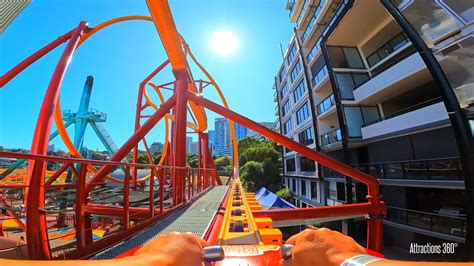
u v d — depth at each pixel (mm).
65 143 12859
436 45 8922
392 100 16328
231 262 1452
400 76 12828
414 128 12250
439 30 8781
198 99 8500
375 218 6027
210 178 17031
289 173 32500
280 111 38438
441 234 10531
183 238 991
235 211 5203
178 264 850
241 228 3441
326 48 18094
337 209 5941
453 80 8539
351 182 16641
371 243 6031
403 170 12891
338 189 19500
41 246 3221
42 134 5863
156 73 18891
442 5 8500
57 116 12172
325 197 21375
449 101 8578
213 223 4336
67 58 7941
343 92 17406
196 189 10367
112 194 6871
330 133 19828
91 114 34562
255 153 39781
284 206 14414
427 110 11594
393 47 16531
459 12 8156
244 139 56281
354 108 17062
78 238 3023
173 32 8188
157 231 3938
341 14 15508
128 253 1621
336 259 825
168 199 9445
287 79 33312
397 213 13164
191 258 911
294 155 29719
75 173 3152
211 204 6887
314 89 22859
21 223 4508
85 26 9766
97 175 6492
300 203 28109
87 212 6660
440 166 10961
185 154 8719
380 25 16547
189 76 10094
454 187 10047
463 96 8266
